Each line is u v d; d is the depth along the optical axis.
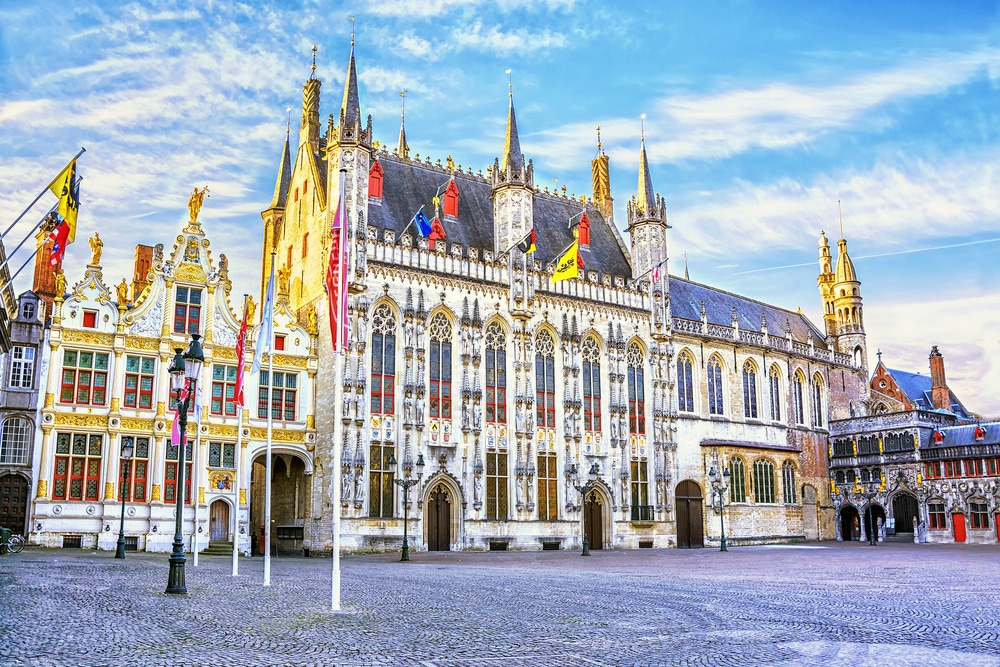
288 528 58.16
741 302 95.69
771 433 87.00
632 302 76.31
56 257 36.00
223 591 26.42
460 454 63.12
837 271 102.88
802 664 14.48
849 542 87.31
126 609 20.70
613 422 72.00
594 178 87.75
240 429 35.75
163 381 54.69
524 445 66.25
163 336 55.12
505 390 67.00
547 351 70.12
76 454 51.78
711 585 30.58
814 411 94.62
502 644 16.59
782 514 83.62
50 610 19.88
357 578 33.84
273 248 74.19
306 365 60.44
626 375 74.12
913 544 80.38
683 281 89.75
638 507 72.50
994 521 82.06
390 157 70.81
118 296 54.38
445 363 64.25
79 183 36.44
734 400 84.00
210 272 57.69
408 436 60.66
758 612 21.84
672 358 77.94
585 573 37.75
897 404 117.94
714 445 78.81
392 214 66.56
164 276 55.97
